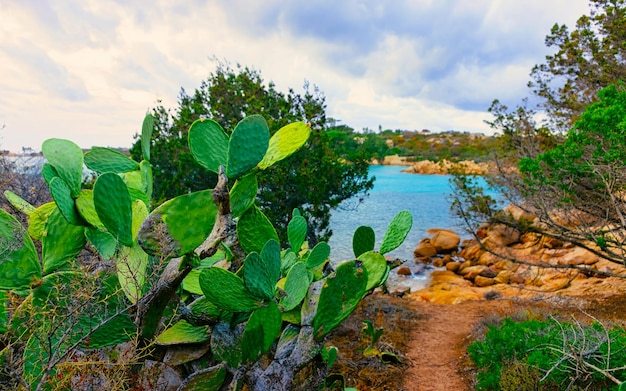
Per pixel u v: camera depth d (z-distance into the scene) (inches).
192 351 88.4
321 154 370.0
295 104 407.5
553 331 176.2
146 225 72.6
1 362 65.0
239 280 82.0
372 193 1593.3
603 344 147.8
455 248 765.9
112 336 77.0
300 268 98.4
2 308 70.9
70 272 78.0
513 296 450.9
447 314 361.1
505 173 438.6
